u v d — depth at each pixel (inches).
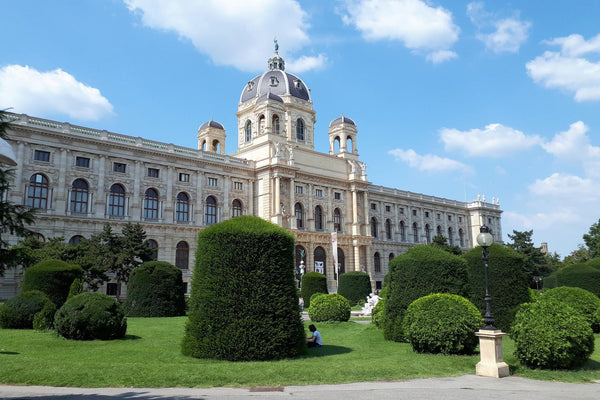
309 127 3823.8
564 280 1540.4
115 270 2022.6
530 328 691.4
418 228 4402.1
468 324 780.0
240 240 759.7
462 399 505.7
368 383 587.2
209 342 718.5
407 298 940.0
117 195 2493.8
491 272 1060.5
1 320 1084.5
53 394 518.3
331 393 529.7
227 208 2955.2
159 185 2650.1
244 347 710.5
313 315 1396.4
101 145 2423.7
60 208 2233.0
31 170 2174.0
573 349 673.6
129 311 1445.6
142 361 699.4
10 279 2049.7
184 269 2694.4
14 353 754.2
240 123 3769.7
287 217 3083.2
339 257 3432.6
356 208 3572.8
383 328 988.6
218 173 2945.4
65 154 2289.6
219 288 739.4
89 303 935.7
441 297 817.5
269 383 576.4
